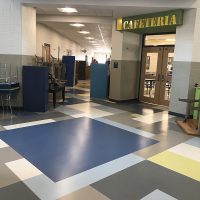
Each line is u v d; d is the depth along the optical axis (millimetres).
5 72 6387
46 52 12227
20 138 4289
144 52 8617
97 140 4379
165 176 3094
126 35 8125
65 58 12703
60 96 9211
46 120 5598
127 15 7352
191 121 5762
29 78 6250
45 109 6441
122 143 4273
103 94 9234
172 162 3533
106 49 26344
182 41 6348
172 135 4848
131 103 8445
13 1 6105
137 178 3010
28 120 5527
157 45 8148
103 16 9344
